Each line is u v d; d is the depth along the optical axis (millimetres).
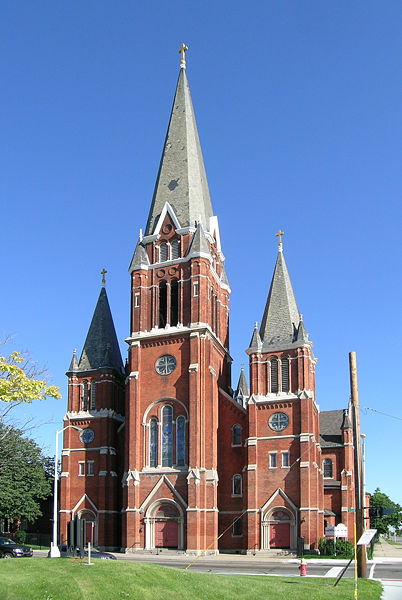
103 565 34188
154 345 78812
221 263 88750
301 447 72062
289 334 77500
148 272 82250
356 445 41750
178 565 55344
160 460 74750
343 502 95188
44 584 29109
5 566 33500
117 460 83875
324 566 55812
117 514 81750
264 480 72625
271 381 76250
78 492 82562
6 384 34344
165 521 72750
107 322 90938
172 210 83562
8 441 46688
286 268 83062
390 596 34906
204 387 75438
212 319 83188
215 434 75562
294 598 31672
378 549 107875
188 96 92062
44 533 99000
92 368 87125
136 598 28969
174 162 87250
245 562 60094
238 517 73938
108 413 84062
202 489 71875
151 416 77000
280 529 70688
